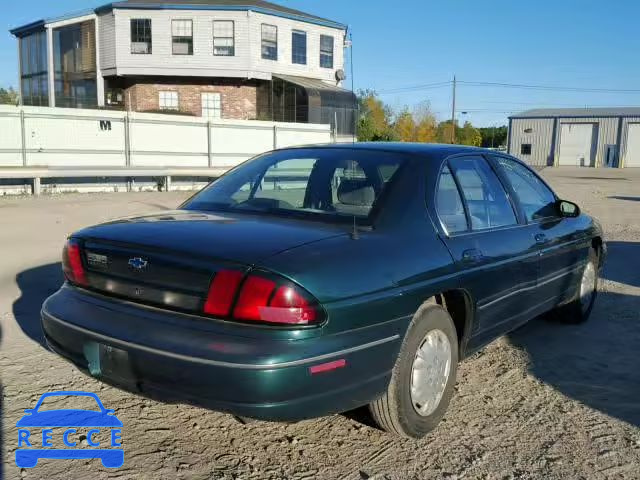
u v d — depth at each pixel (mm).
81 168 18547
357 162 3936
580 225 5660
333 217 3521
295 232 3207
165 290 2979
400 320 3186
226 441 3500
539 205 5121
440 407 3656
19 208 13859
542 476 3221
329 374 2816
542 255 4707
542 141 63469
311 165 4039
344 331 2896
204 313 2844
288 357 2689
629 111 62562
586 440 3631
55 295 3541
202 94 32219
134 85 32000
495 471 3258
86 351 3131
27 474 3070
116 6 30344
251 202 3891
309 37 33562
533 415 3961
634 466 3342
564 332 5777
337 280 2912
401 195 3615
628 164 60250
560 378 4605
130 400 3988
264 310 2717
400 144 4270
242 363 2652
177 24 30766
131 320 3023
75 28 32281
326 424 3742
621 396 4285
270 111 32562
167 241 3078
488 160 4562
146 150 21438
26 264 7887
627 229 13664
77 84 32875
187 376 2758
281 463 3277
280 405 2709
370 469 3240
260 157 4531
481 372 4719
